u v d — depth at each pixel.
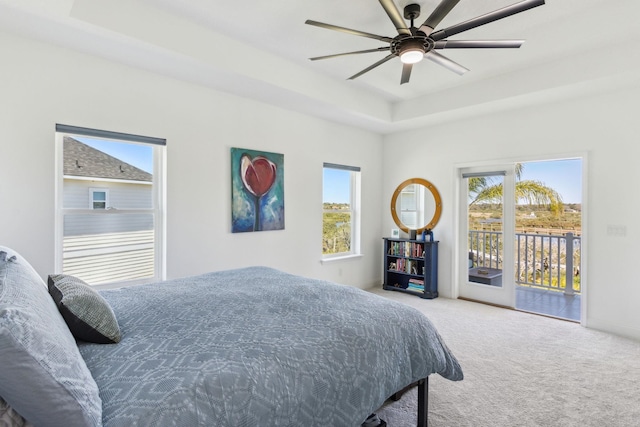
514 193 4.22
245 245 3.81
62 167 2.73
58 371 0.82
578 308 4.31
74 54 2.67
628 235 3.37
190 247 3.37
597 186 3.54
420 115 4.43
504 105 3.94
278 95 3.66
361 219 5.20
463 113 4.28
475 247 4.59
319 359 1.34
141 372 1.11
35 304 0.98
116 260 3.03
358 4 2.51
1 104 2.39
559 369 2.61
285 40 3.05
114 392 1.01
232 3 2.50
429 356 1.77
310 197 4.48
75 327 1.27
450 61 2.70
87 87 2.73
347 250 5.12
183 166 3.30
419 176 5.06
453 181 4.68
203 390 1.05
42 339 0.83
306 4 2.51
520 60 3.37
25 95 2.48
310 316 1.66
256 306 1.80
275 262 4.11
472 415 2.02
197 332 1.44
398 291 5.07
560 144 3.78
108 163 2.97
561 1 2.44
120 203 3.03
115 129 2.88
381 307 1.86
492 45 2.33
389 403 2.14
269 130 3.99
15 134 2.44
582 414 2.03
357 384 1.39
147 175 3.19
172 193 3.24
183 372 1.11
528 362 2.73
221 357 1.22
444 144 4.78
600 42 3.00
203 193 3.45
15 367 0.74
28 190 2.50
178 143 3.27
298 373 1.25
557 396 2.23
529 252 5.45
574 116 3.69
